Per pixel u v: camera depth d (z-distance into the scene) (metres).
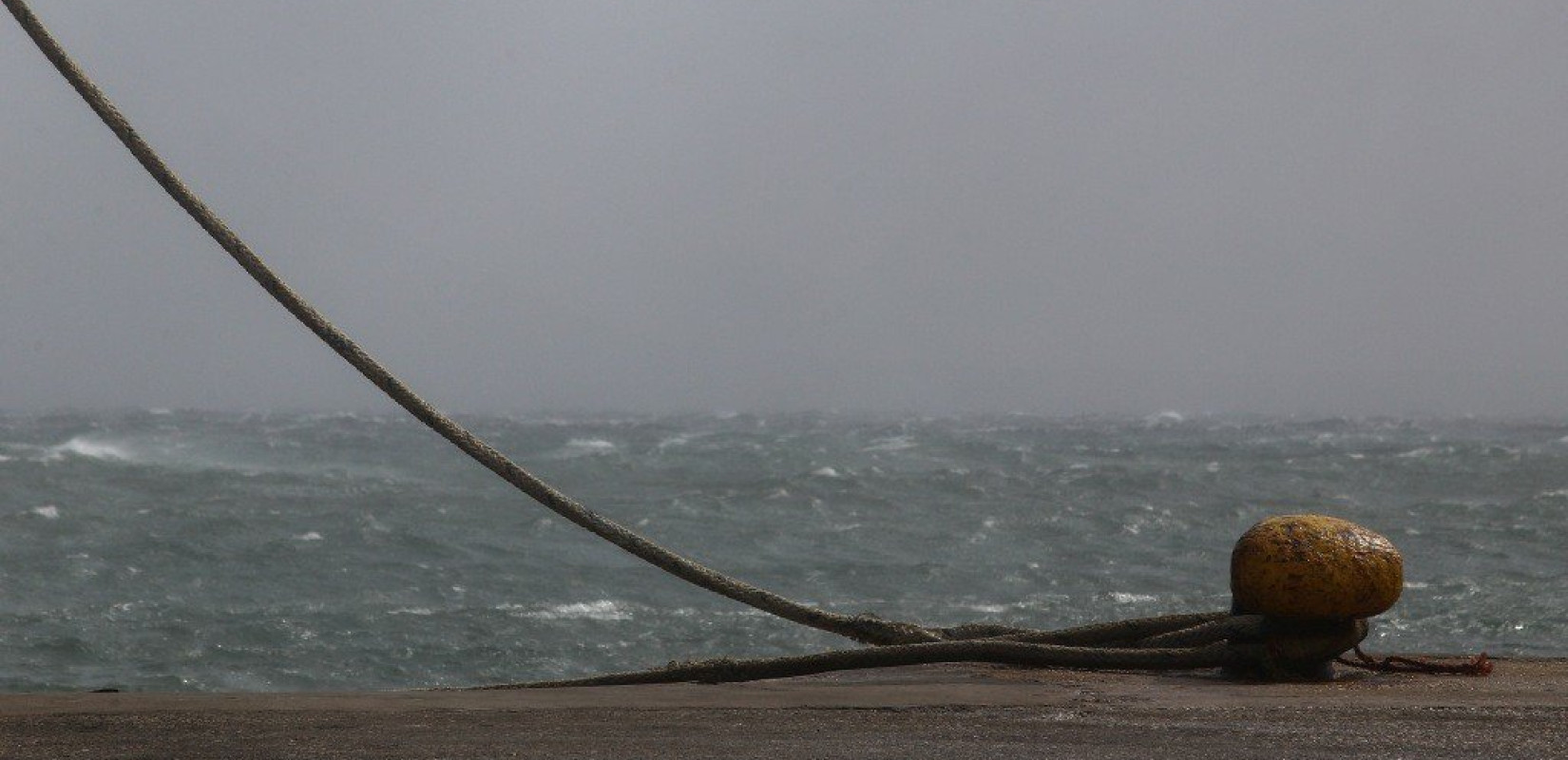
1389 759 6.92
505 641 21.08
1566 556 28.92
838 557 30.00
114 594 24.44
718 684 10.14
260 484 41.69
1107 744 7.32
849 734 7.64
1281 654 9.77
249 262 11.28
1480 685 9.52
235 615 22.52
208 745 7.36
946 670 10.69
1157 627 10.99
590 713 8.34
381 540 30.34
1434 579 25.67
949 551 30.72
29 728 7.84
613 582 25.98
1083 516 35.81
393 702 8.83
